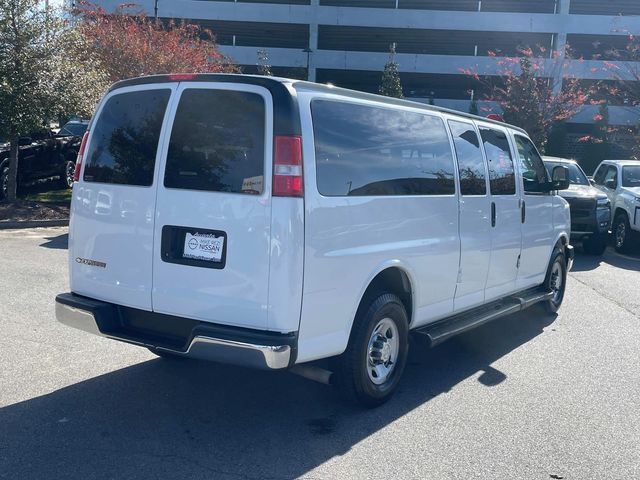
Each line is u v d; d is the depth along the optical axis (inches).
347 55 1612.9
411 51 1777.8
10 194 572.1
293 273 161.3
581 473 162.1
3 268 362.6
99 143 193.6
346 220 175.8
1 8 520.4
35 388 203.6
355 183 180.9
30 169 620.1
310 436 177.5
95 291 191.0
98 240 188.9
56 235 490.6
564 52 1259.8
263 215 161.6
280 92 165.5
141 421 183.2
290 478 154.0
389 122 198.4
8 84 517.3
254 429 180.7
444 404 204.5
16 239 464.8
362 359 187.8
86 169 195.0
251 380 218.4
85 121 728.3
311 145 167.0
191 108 176.1
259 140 164.9
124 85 191.6
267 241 161.2
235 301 165.3
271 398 203.8
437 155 219.8
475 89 1684.3
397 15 1599.4
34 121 539.8
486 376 233.0
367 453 168.6
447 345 272.5
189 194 171.3
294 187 161.3
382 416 193.3
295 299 162.4
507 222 264.4
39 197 629.3
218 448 168.4
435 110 225.3
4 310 282.4
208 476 153.2
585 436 183.8
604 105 1407.5
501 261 262.2
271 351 159.0
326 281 170.2
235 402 199.5
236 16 1598.2
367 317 187.3
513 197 269.3
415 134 209.8
